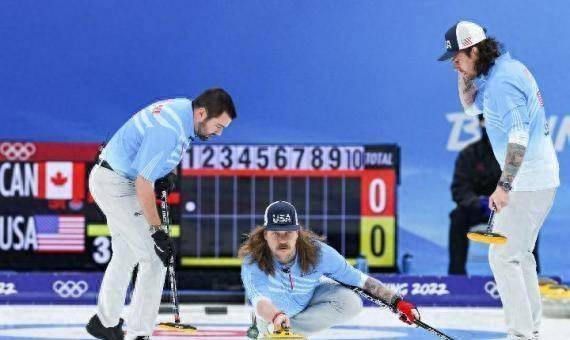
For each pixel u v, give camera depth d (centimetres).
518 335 1955
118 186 1973
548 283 2950
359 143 3198
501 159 1964
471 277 3170
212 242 3148
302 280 1834
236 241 3156
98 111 3194
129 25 3203
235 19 3222
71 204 3148
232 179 3155
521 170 1930
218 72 3212
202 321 2747
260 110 3203
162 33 3212
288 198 3162
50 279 3130
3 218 3133
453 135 3212
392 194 3167
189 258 3147
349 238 3167
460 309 3109
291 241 1783
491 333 2508
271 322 1744
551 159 1953
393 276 3147
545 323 2750
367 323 2681
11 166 3136
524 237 1942
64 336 2352
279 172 3162
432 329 1831
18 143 3139
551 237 3209
